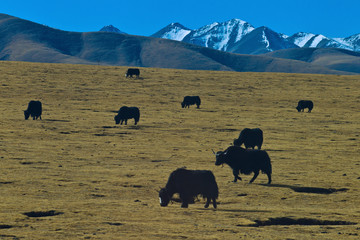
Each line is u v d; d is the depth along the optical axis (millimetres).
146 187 56000
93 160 75562
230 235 34281
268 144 100438
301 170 71562
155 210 42719
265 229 37375
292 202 50531
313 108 172750
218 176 65062
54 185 54875
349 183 61062
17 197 47312
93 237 32188
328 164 77562
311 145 100250
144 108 156750
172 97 184625
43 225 35656
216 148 92688
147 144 95688
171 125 124875
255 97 192375
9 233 32875
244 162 59156
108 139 100625
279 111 162875
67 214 39812
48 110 143250
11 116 127500
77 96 174000
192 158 80000
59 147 87375
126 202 47062
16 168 65438
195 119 137875
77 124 119250
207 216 40781
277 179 63562
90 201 47000
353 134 119188
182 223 37781
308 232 36906
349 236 35562
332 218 41750
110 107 154875
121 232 34000
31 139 95812
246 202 49844
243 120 139375
